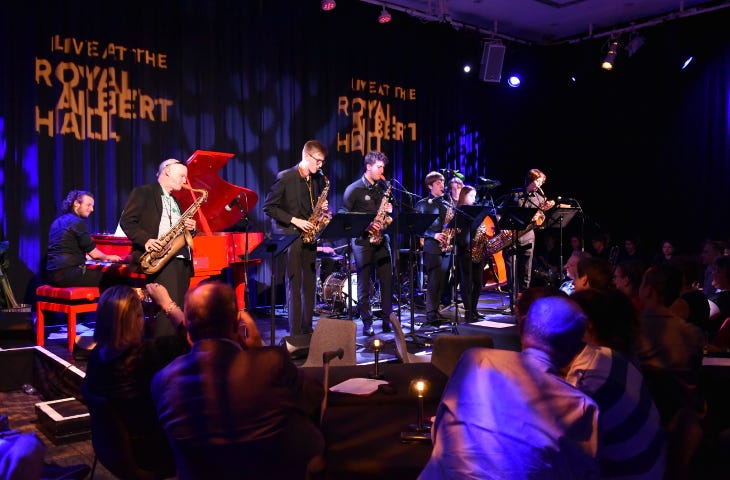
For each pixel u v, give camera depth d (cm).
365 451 208
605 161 1043
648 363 274
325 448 207
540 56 1076
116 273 548
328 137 866
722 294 442
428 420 234
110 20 695
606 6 907
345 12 880
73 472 279
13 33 644
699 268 411
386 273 621
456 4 904
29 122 652
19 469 160
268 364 191
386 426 230
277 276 820
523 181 1096
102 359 241
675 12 923
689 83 955
